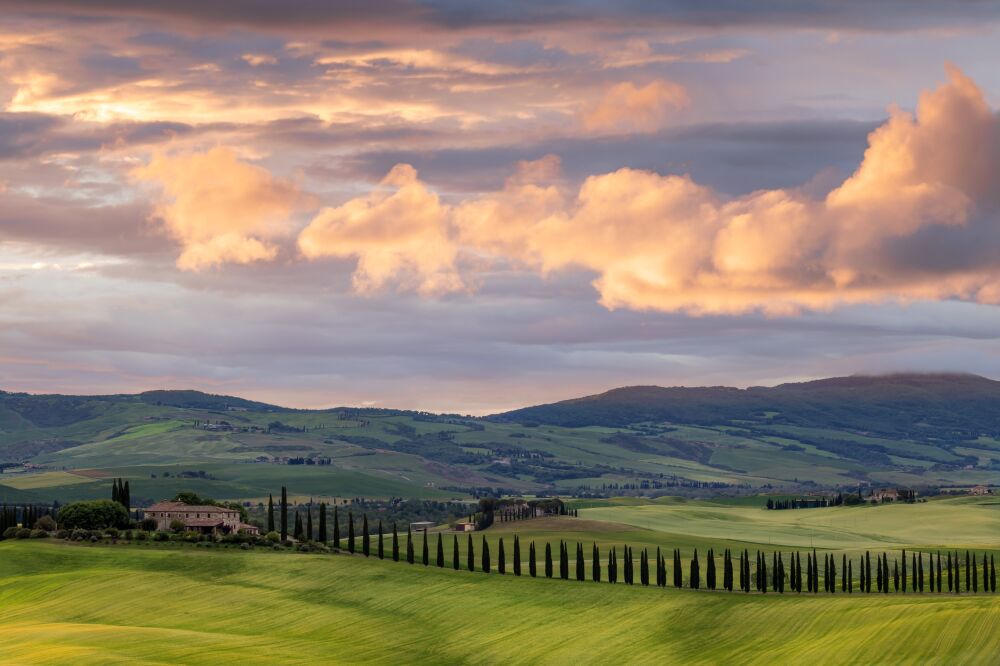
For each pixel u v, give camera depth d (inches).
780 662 6363.2
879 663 6003.9
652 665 6707.7
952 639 6092.5
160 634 7071.9
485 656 7145.7
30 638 6815.9
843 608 7249.0
